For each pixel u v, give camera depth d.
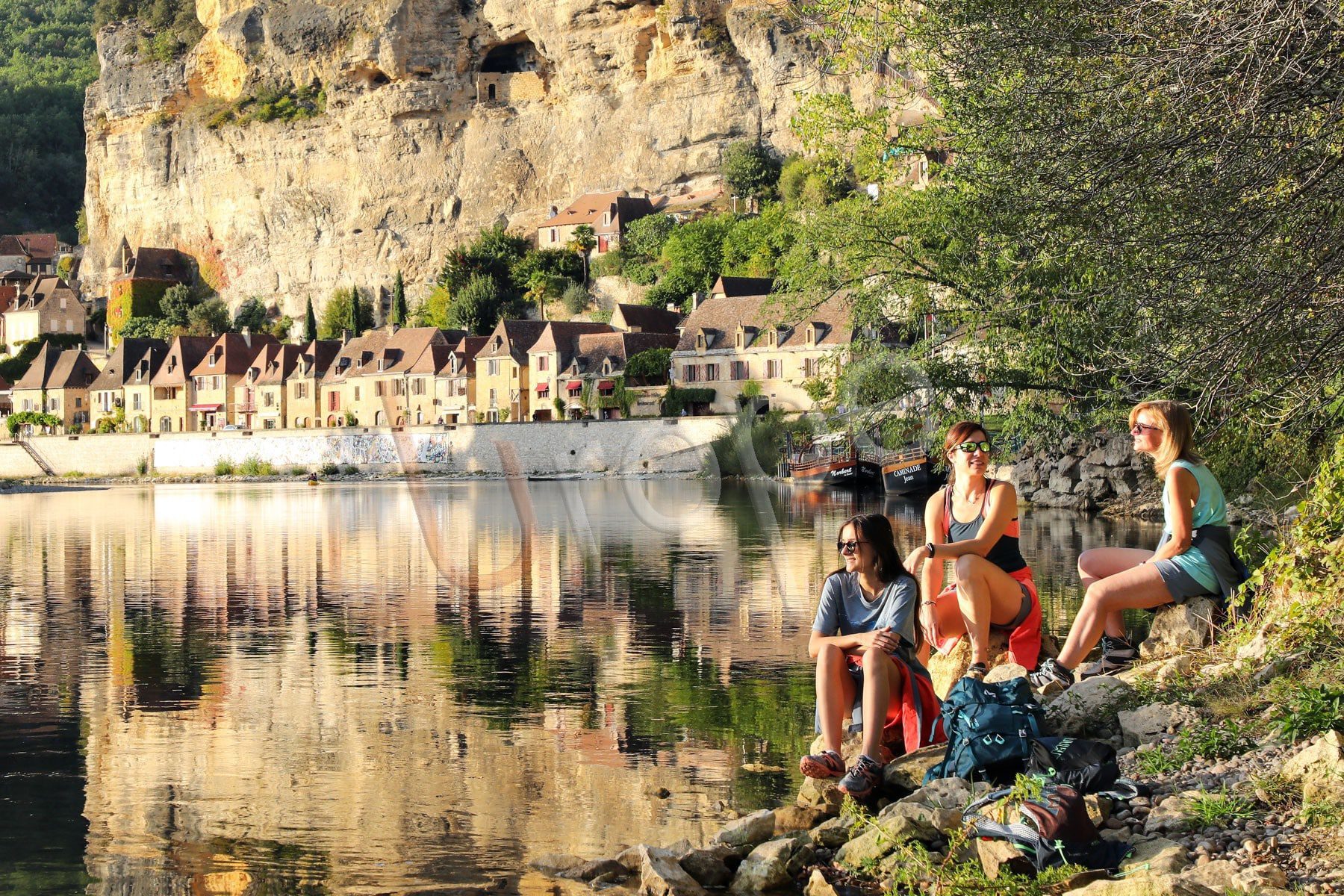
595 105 135.12
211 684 14.38
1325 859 6.20
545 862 8.28
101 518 50.38
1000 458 32.06
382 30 140.25
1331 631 8.60
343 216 145.88
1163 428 9.59
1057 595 18.41
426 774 10.46
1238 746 7.72
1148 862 6.34
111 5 167.25
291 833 9.03
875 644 8.36
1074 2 14.63
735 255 111.62
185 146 156.62
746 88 126.38
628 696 13.19
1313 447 17.81
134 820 9.40
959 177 22.80
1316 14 11.11
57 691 14.12
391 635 17.62
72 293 154.00
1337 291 12.91
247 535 39.47
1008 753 7.55
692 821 9.06
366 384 107.50
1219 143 12.32
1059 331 22.11
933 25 20.00
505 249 130.88
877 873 7.21
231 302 153.25
